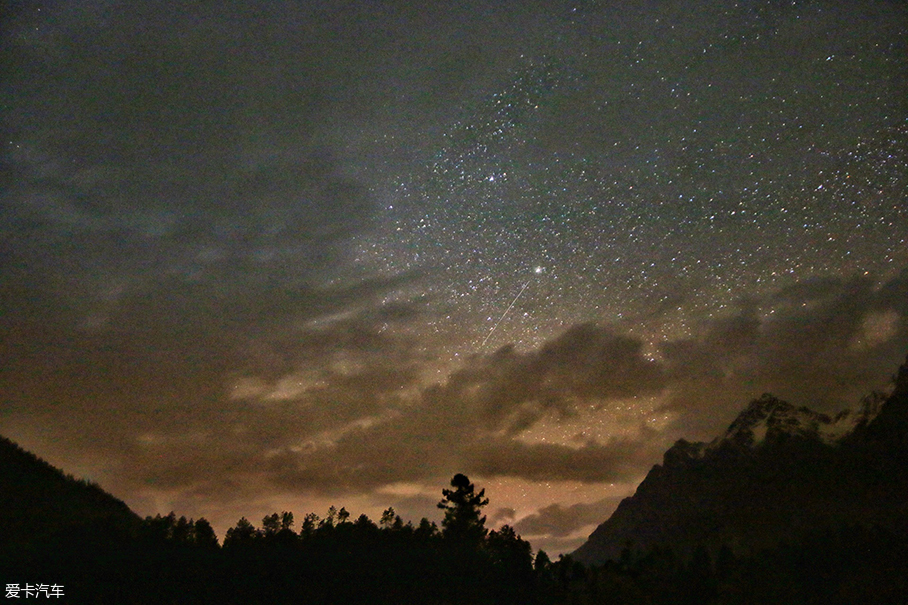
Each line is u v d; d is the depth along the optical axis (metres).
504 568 36.78
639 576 55.00
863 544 74.44
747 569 68.25
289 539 32.44
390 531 36.28
